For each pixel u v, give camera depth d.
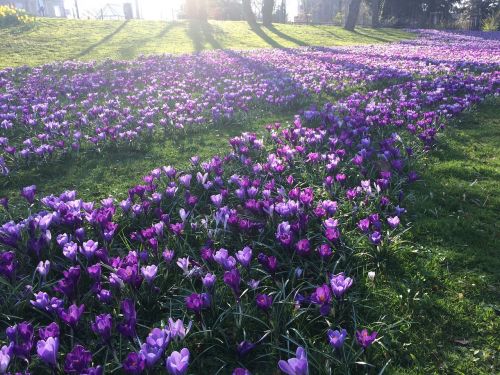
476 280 3.82
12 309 3.44
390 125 8.10
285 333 3.16
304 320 3.31
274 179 5.59
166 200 5.27
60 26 30.20
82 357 2.50
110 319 2.87
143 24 34.69
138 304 3.44
